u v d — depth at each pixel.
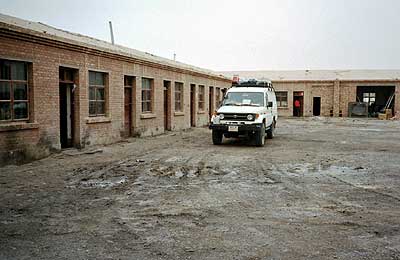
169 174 10.84
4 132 11.68
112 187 9.16
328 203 7.90
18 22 14.23
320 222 6.63
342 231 6.19
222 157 14.13
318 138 21.83
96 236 5.91
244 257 5.14
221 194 8.57
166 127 24.81
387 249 5.43
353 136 23.17
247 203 7.84
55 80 13.87
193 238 5.83
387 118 42.94
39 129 13.13
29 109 12.88
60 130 14.94
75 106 15.38
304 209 7.45
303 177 10.61
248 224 6.50
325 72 53.41
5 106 11.96
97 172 10.98
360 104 46.19
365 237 5.92
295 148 17.16
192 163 12.70
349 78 48.44
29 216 6.88
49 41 13.34
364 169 11.94
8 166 11.71
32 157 12.84
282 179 10.31
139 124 20.58
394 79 45.31
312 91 47.81
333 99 47.25
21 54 12.27
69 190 8.82
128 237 5.87
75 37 17.48
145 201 7.92
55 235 5.94
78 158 13.45
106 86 17.47
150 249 5.40
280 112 48.59
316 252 5.31
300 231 6.17
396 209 7.50
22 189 8.87
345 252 5.32
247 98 19.06
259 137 17.50
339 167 12.28
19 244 5.57
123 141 18.67
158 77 22.67
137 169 11.53
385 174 11.14
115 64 17.95
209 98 33.12
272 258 5.11
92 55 16.08
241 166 12.25
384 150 16.64
